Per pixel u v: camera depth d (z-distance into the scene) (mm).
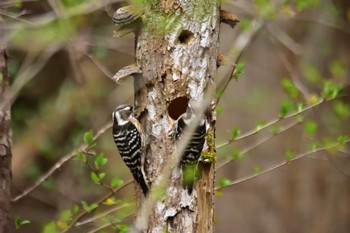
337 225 15539
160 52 10008
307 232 15555
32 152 16922
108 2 12797
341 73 14320
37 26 11766
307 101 12750
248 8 14789
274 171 15484
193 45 10008
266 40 15859
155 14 9992
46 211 16641
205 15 10047
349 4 16062
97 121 16625
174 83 9984
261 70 15836
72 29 11977
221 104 15586
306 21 16062
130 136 10039
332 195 15547
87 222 11305
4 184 10516
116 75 10062
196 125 9383
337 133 15195
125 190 14797
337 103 14297
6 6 11797
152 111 10055
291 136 15266
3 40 10656
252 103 15547
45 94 17984
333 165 14406
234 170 15484
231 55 12461
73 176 15859
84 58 16203
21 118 17578
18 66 15859
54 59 17828
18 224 10977
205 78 10062
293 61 15836
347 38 15984
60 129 16953
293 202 15555
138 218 10148
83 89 16578
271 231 15469
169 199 9977
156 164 10016
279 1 13320
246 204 15570
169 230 10008
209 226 10188
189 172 9828
